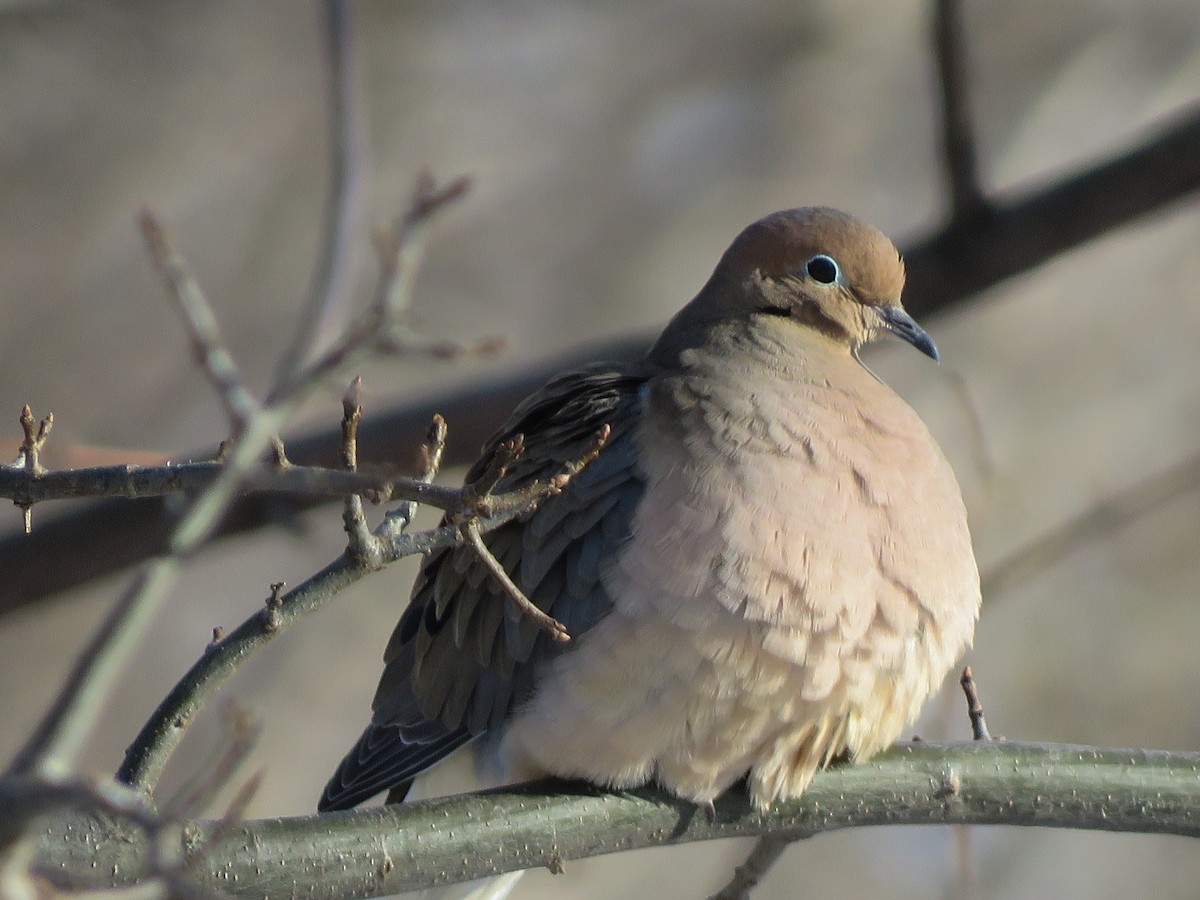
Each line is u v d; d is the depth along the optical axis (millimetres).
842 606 7738
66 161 18562
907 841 16656
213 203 18734
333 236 8133
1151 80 19078
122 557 10734
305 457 10727
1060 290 18641
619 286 19031
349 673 17281
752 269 9516
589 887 16297
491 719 8305
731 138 19438
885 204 19156
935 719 10508
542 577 8156
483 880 8414
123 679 17609
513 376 10805
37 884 5047
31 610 11047
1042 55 19219
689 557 7695
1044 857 16656
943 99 10367
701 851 16609
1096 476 15719
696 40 19406
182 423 18172
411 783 8930
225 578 18156
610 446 8281
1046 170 18875
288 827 7113
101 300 18531
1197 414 18391
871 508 7953
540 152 19281
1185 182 10312
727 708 7703
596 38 19281
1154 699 17219
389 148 18766
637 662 7707
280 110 18688
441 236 18859
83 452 8633
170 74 18484
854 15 19344
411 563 17719
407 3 18641
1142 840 16750
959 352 18375
